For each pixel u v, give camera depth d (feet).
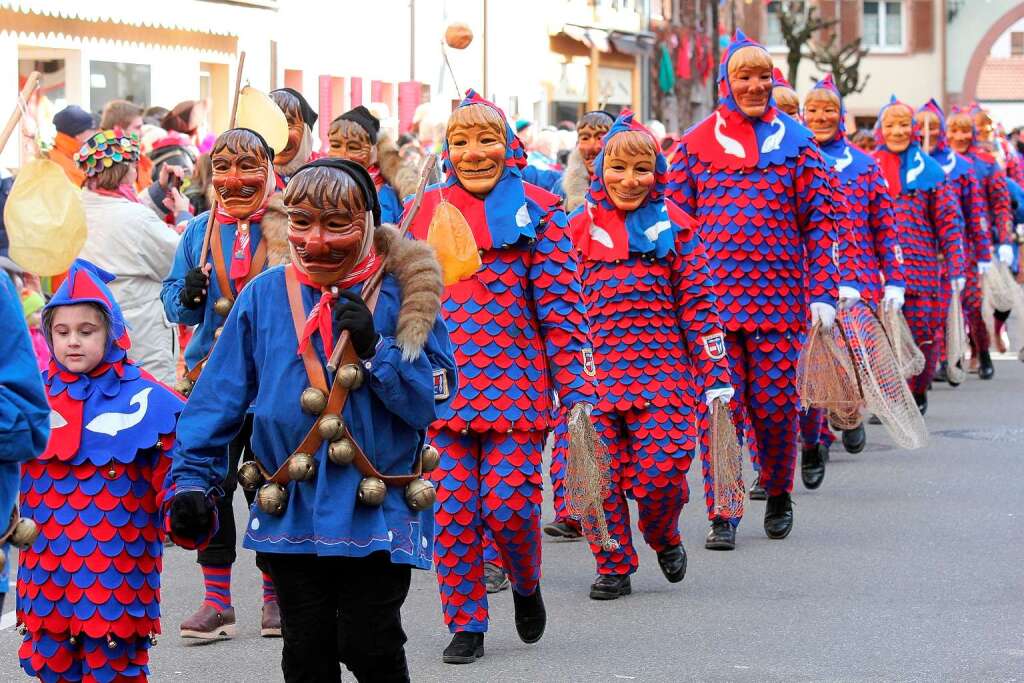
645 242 33.19
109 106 50.72
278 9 102.99
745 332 37.88
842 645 28.99
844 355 40.96
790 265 37.99
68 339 22.86
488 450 28.14
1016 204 82.58
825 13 261.03
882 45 264.52
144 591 23.22
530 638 28.94
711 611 31.83
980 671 27.12
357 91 115.85
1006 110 329.31
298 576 20.54
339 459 20.02
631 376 33.04
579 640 29.78
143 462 23.18
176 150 51.39
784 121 38.34
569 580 35.09
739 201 37.83
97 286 23.06
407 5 123.24
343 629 20.59
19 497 23.22
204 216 30.60
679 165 38.60
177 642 29.91
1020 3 261.24
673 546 33.78
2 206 42.55
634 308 33.19
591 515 31.14
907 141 59.00
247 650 29.35
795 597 32.89
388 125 70.59
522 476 28.02
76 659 23.38
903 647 28.76
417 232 28.25
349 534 19.99
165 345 39.24
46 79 83.46
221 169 29.53
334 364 20.01
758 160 37.86
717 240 37.96
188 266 30.42
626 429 33.42
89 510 22.95
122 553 23.02
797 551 37.50
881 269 50.62
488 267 28.07
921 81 264.72
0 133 21.01
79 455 22.91
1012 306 74.49
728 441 35.47
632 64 181.78
